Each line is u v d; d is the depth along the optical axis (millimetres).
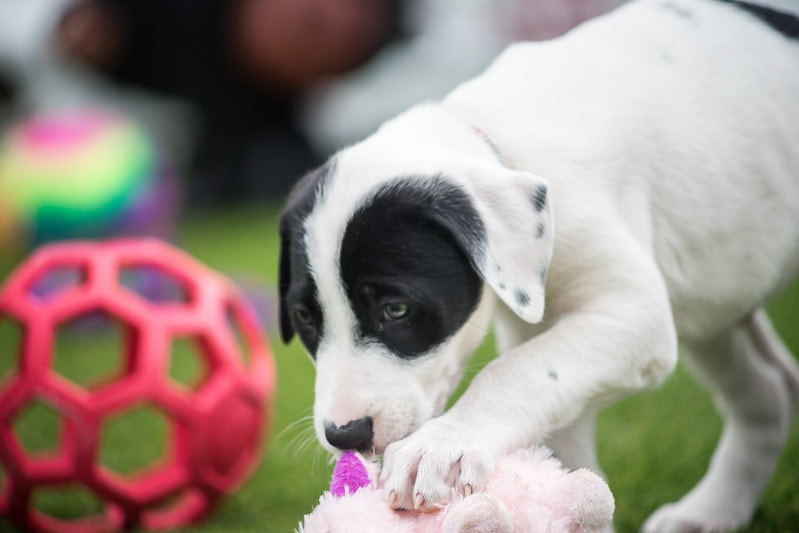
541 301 3588
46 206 10602
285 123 16062
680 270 4383
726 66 4496
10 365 8367
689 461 5785
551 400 3643
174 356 8688
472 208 3645
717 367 5070
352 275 3729
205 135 15859
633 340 3824
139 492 4922
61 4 15430
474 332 3953
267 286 10055
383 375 3682
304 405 7039
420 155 3879
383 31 15234
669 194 4281
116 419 6805
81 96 16016
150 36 14969
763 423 5070
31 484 4801
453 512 2988
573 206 3957
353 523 3127
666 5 4691
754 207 4449
